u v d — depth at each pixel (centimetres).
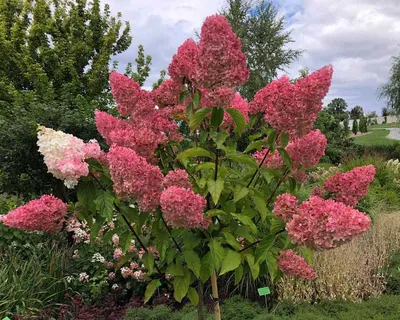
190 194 182
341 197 217
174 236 220
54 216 207
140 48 1271
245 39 2009
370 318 375
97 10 1209
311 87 189
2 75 1116
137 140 207
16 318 394
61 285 474
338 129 1994
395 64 2284
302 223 182
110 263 500
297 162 221
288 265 247
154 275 463
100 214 207
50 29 1134
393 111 2348
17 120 624
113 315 434
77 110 686
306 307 409
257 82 1922
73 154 195
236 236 228
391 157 1962
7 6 1220
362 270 486
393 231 649
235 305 421
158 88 240
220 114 199
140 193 188
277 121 196
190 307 430
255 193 222
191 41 226
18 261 483
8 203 623
